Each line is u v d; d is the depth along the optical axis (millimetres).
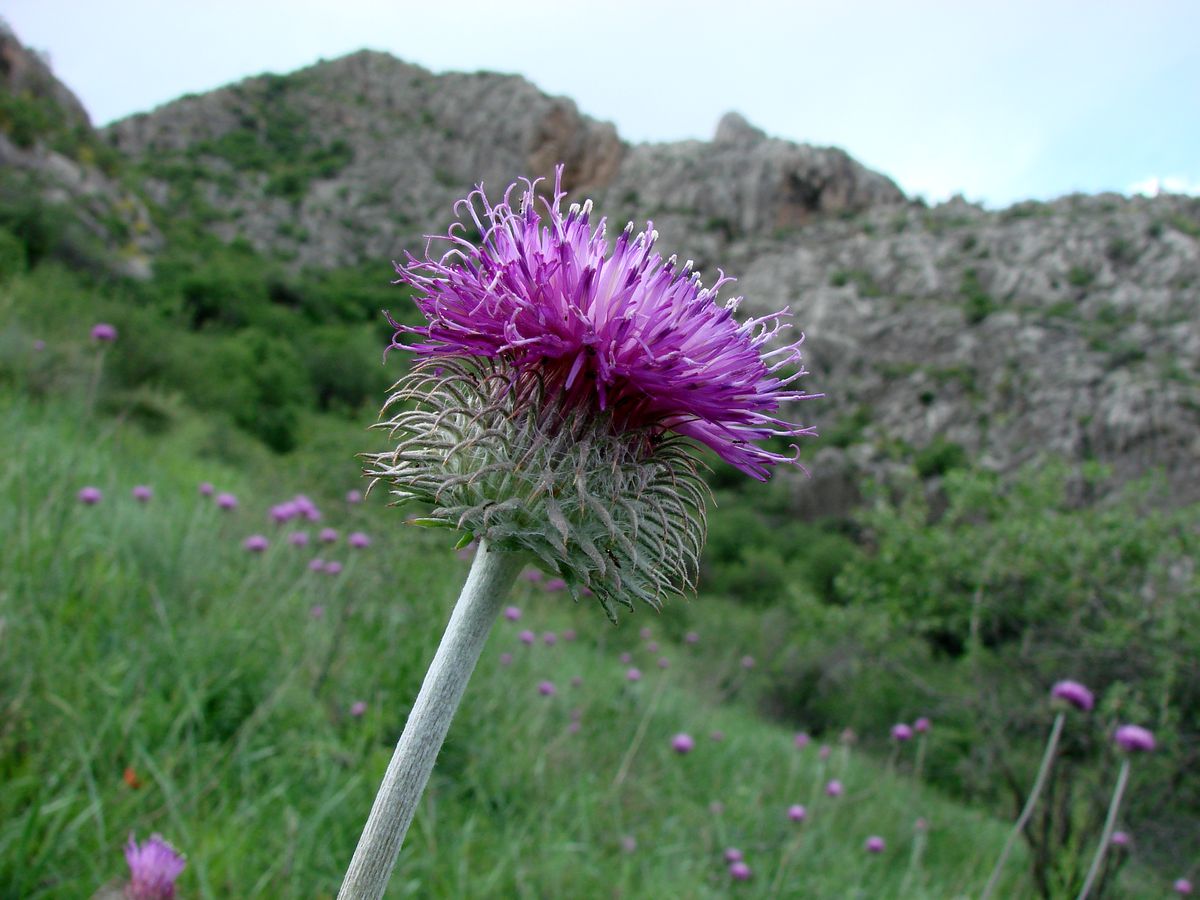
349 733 5602
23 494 6047
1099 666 13695
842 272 101188
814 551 40031
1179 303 80750
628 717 9297
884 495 17812
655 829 6773
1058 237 93938
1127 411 58625
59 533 5973
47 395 12633
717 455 2395
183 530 7594
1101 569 14117
